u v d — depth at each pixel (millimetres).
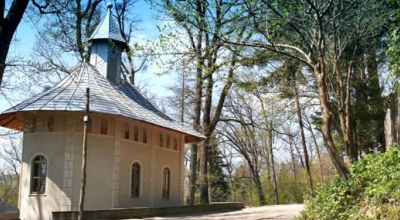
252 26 15969
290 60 22766
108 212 22547
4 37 16344
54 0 19312
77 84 27828
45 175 25953
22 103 26188
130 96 31453
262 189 56781
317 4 15008
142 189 29000
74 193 25391
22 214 26000
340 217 12414
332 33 17562
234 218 22172
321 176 50250
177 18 16188
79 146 25875
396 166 12641
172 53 17297
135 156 28688
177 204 32562
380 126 25141
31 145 26547
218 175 55125
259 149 55531
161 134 31703
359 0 16172
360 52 21328
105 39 31672
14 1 16547
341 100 18625
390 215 10375
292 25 15359
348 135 18109
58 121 26203
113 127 27234
